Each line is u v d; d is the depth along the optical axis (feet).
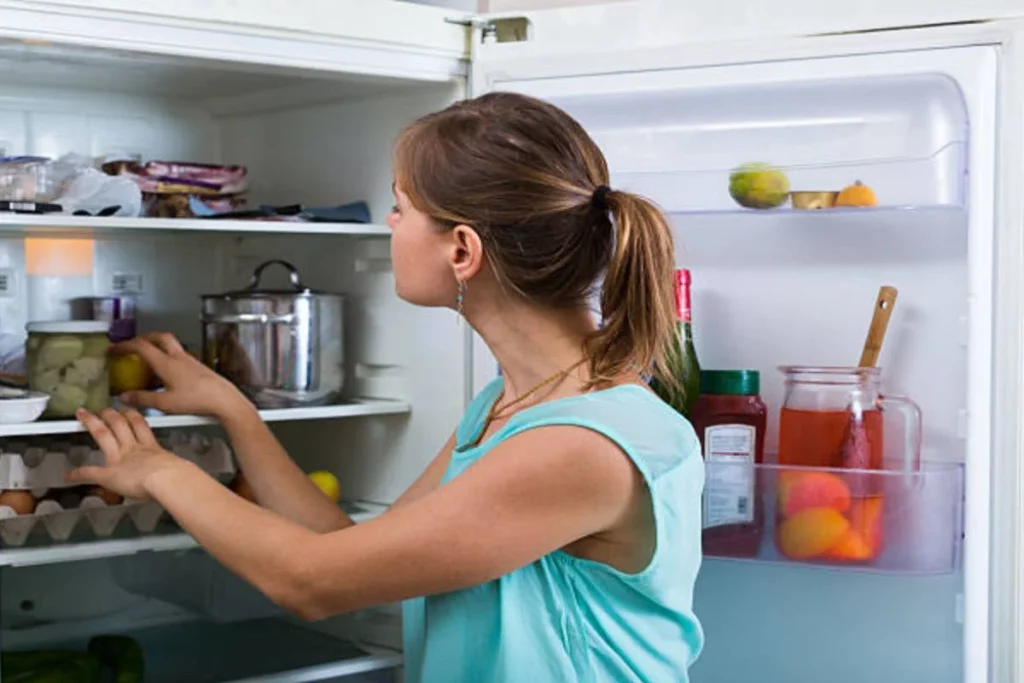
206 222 5.87
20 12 5.12
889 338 5.82
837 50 5.59
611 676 4.58
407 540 4.37
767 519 5.73
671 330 4.77
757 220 6.07
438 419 6.61
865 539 5.57
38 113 6.93
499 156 4.52
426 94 6.42
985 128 5.35
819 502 5.62
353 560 4.42
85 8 5.21
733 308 6.16
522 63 6.13
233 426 5.89
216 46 5.55
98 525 6.08
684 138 6.05
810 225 5.97
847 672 5.96
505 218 4.50
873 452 5.67
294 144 7.36
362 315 7.03
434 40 6.11
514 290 4.66
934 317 5.71
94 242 7.21
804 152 5.84
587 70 6.02
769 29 5.70
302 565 4.50
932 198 5.54
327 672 6.48
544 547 4.38
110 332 7.01
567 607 4.56
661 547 4.44
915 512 5.50
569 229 4.55
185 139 7.55
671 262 4.62
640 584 4.50
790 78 5.66
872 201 5.55
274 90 7.00
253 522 4.71
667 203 5.96
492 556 4.35
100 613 7.51
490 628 4.68
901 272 5.79
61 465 5.85
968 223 5.39
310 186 7.26
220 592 7.32
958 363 5.65
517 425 4.58
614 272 4.54
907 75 5.50
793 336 6.03
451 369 6.52
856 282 5.89
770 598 6.10
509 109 4.66
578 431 4.36
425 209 4.66
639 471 4.39
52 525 5.92
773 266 6.06
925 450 5.75
